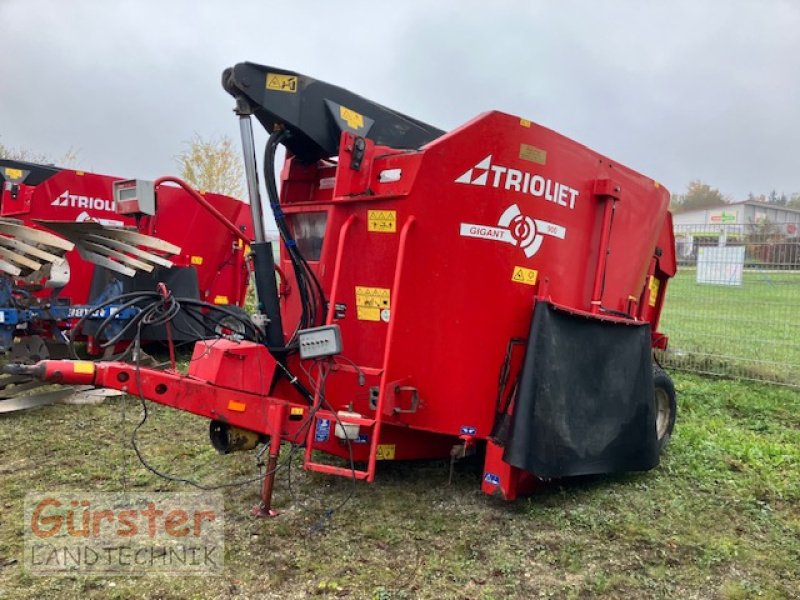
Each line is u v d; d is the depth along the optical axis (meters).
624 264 4.64
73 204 8.02
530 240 3.85
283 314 4.65
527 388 3.63
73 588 2.93
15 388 5.80
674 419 5.04
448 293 3.69
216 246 8.63
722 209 57.84
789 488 4.20
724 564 3.27
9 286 5.66
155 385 3.55
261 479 4.08
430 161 3.57
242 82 3.72
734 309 9.74
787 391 7.43
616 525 3.65
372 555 3.28
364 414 3.80
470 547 3.38
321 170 4.65
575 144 4.07
